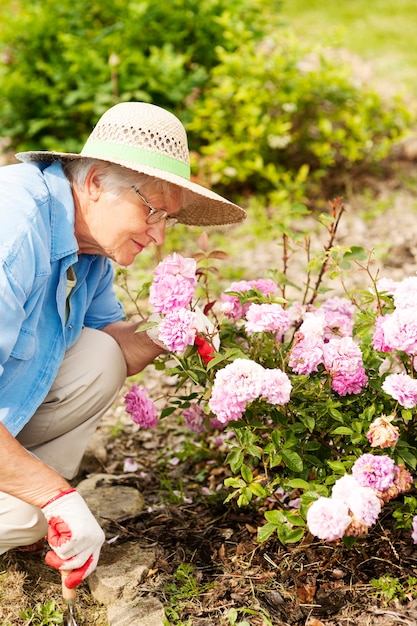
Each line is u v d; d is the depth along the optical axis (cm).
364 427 245
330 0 1148
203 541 271
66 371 264
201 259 287
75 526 214
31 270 221
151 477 317
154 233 243
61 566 218
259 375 227
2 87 577
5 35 605
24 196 226
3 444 216
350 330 268
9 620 238
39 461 221
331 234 299
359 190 566
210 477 306
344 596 243
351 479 222
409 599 240
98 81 556
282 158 575
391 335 235
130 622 236
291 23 986
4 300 213
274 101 562
